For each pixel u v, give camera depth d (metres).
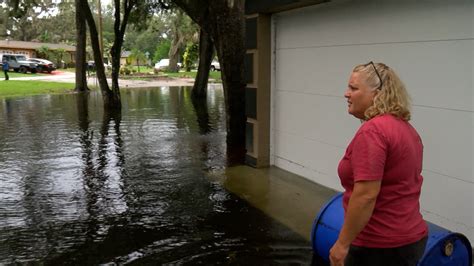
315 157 6.36
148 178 6.92
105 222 5.10
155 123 12.78
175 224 5.00
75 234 4.77
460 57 4.19
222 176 6.89
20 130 11.58
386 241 2.17
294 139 6.79
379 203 2.17
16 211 5.49
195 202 5.73
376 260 2.21
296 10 6.42
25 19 68.94
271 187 6.24
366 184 2.06
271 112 7.21
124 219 5.19
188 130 11.49
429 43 4.50
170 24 53.88
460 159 4.24
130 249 4.38
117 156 8.50
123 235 4.73
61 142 9.93
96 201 5.84
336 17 5.74
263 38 6.96
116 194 6.14
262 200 5.72
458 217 4.29
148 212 5.41
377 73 2.21
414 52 4.68
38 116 14.34
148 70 56.62
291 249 4.29
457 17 4.18
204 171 7.25
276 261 4.04
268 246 4.36
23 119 13.65
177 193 6.12
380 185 2.10
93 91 24.81
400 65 4.87
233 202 5.68
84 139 10.29
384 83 2.19
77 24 24.00
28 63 39.72
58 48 55.53
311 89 6.31
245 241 4.50
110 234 4.76
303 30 6.39
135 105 17.64
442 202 4.45
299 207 5.44
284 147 7.05
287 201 5.66
